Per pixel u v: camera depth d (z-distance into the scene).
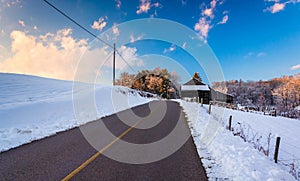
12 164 4.90
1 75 30.06
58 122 11.02
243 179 4.04
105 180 4.09
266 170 4.48
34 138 7.56
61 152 5.89
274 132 14.11
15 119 10.38
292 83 72.94
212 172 4.52
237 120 17.97
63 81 38.31
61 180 4.06
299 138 12.70
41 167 4.72
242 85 103.75
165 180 4.13
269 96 84.50
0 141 6.90
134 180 4.12
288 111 30.44
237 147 6.31
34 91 23.25
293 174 4.88
